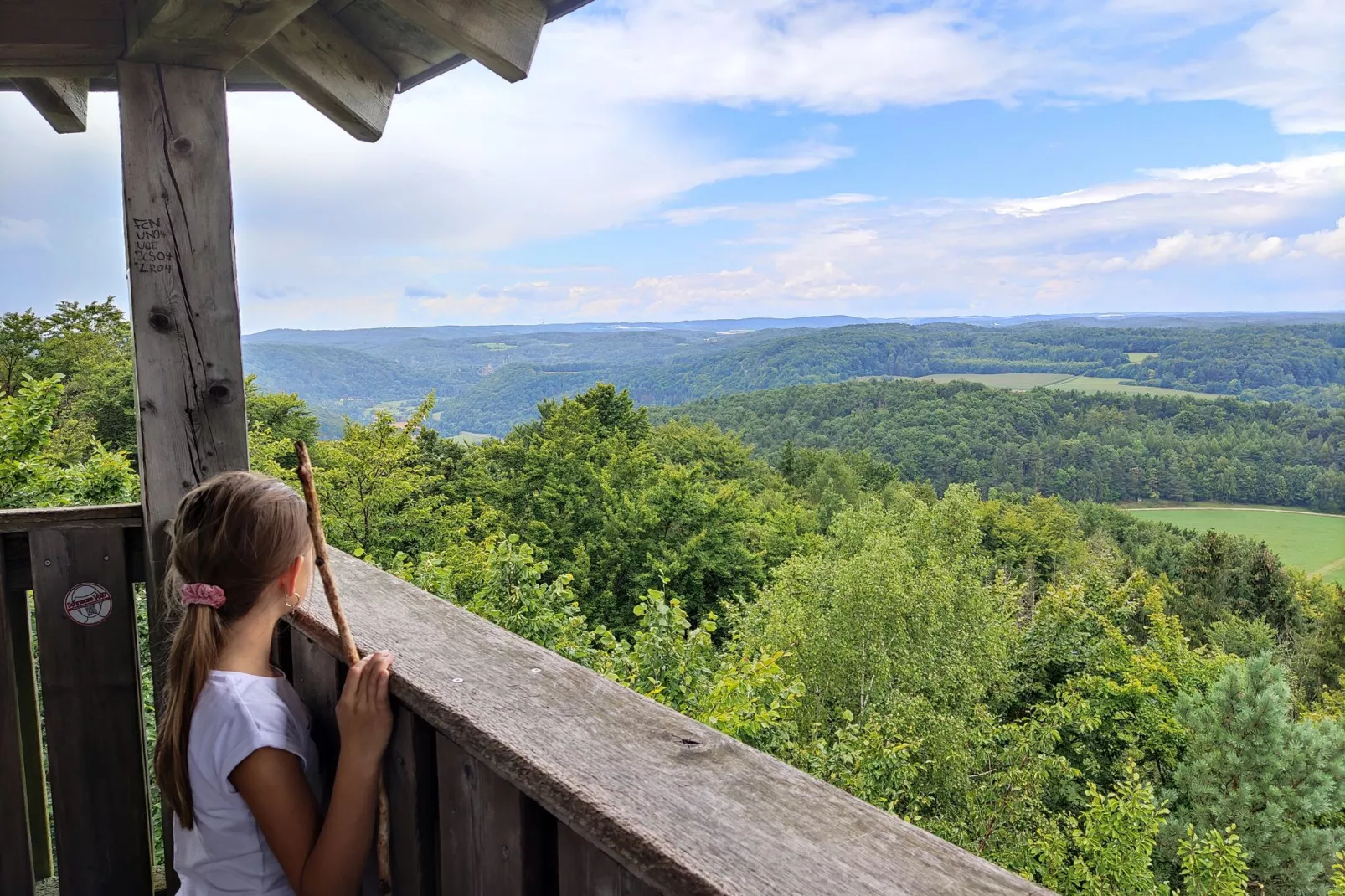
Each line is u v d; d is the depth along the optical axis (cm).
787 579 1908
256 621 104
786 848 61
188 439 185
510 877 86
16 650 191
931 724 1427
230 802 98
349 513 1795
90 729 184
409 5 168
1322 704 2600
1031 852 1251
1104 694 1933
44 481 832
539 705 90
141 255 179
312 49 198
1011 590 2314
